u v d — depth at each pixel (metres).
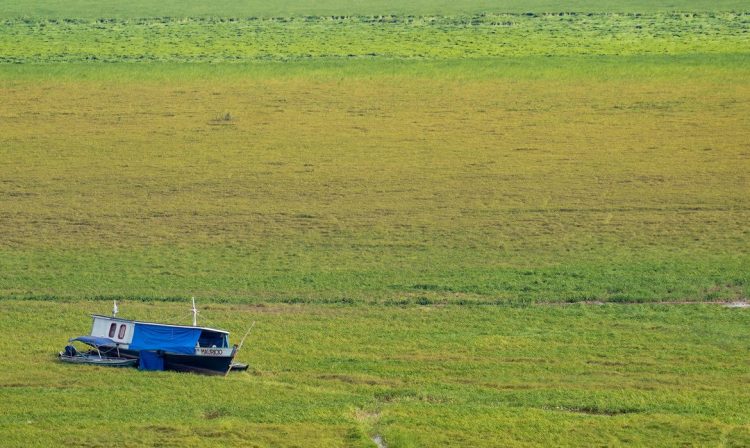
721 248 165.25
